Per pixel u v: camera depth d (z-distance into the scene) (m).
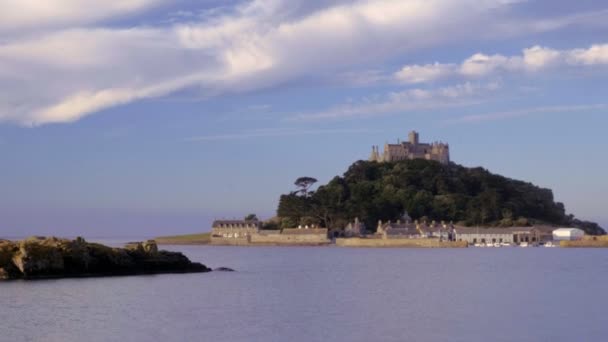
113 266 144.12
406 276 153.12
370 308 96.75
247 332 78.06
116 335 75.56
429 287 126.75
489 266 188.88
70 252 137.38
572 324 82.62
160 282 130.38
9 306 94.44
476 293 115.75
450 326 81.62
